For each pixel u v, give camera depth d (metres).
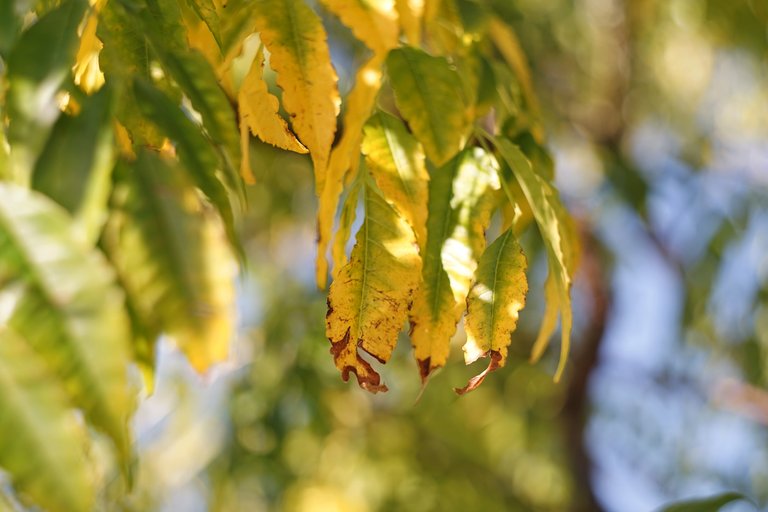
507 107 0.90
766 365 2.33
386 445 2.63
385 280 0.72
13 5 0.65
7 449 0.55
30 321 0.56
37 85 0.62
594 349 2.49
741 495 0.97
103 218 0.61
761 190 2.28
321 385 2.15
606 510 2.59
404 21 0.81
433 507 2.63
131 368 0.78
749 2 2.22
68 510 0.55
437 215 0.74
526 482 2.82
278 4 0.75
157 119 0.66
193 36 0.79
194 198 0.61
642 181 2.22
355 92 0.77
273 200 2.37
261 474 2.22
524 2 2.40
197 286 0.60
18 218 0.57
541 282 2.15
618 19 2.46
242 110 0.76
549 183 0.85
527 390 2.63
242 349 2.21
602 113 2.47
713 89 2.46
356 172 0.76
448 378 2.53
